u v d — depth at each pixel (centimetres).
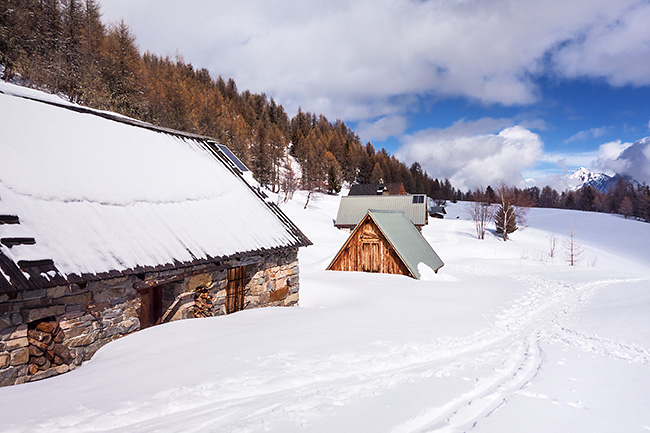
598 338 862
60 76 5044
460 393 441
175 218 870
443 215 9075
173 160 1085
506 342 848
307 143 12038
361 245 2133
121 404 392
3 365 515
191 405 398
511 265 3372
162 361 536
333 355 588
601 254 4488
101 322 655
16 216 566
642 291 1481
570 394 451
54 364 582
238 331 707
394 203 5384
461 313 1158
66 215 646
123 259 664
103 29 6431
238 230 1017
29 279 512
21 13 5041
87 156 817
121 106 5684
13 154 660
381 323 881
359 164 13250
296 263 1300
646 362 636
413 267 2003
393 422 349
